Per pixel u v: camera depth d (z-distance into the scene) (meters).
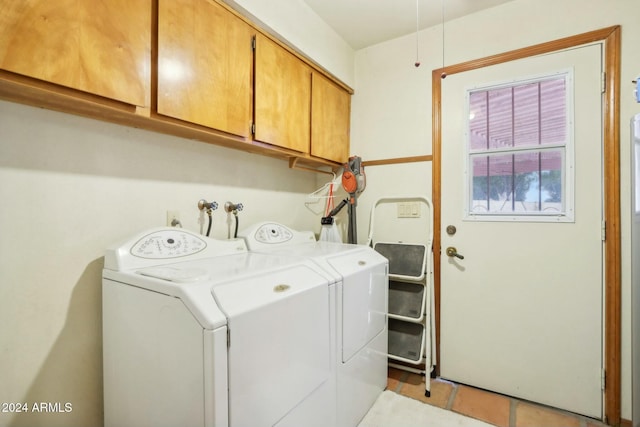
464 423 1.63
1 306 1.02
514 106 1.88
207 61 1.33
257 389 0.96
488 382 1.94
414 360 1.91
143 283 1.01
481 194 1.98
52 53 0.88
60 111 1.14
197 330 0.85
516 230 1.87
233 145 1.74
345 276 1.45
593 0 1.67
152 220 1.46
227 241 1.57
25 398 1.08
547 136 1.79
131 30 1.07
